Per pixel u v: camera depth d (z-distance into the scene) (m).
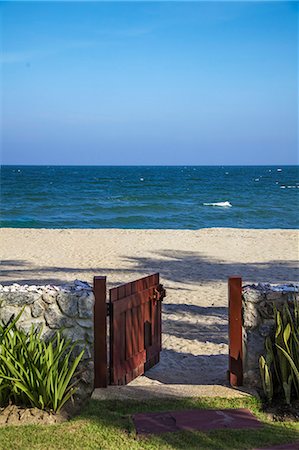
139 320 6.95
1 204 48.03
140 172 159.88
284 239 22.94
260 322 6.08
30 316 6.10
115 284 13.70
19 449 4.80
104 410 5.59
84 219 37.72
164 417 5.43
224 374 6.95
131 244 21.31
